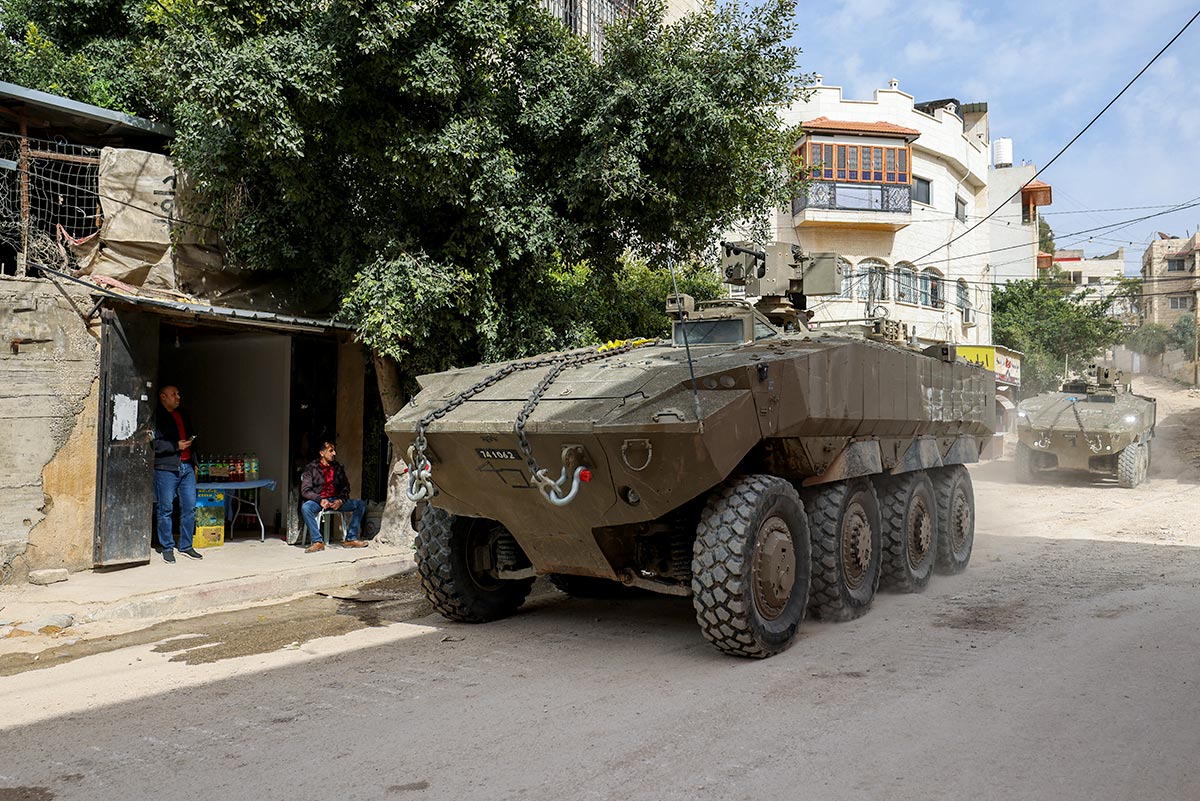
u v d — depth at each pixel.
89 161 8.54
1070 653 5.36
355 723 4.30
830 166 26.42
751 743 3.93
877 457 6.95
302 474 9.59
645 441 4.88
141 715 4.50
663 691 4.76
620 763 3.73
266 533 10.85
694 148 8.95
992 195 38.06
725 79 8.90
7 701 4.80
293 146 7.66
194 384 11.48
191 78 7.48
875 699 4.53
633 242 10.52
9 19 11.33
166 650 5.89
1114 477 18.27
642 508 5.30
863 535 6.72
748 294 7.90
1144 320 63.50
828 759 3.73
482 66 8.57
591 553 5.78
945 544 8.21
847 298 26.94
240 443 10.96
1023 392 34.38
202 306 8.53
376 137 8.34
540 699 4.65
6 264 8.95
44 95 8.24
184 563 8.67
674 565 5.90
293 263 9.59
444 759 3.81
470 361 9.82
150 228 8.74
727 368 5.18
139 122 9.00
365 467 11.34
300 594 7.90
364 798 3.43
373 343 8.45
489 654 5.64
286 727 4.27
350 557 9.08
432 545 6.32
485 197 8.53
